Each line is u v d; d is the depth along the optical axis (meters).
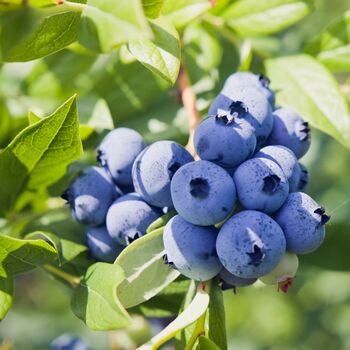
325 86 0.43
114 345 0.47
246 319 0.76
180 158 0.38
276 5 0.45
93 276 0.38
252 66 0.45
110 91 0.47
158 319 0.47
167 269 0.38
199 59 0.47
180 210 0.37
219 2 0.45
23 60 0.37
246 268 0.36
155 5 0.37
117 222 0.39
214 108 0.38
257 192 0.37
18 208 0.42
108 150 0.40
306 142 0.39
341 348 0.73
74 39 0.37
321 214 0.37
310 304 0.74
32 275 0.72
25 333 0.70
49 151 0.40
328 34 0.45
